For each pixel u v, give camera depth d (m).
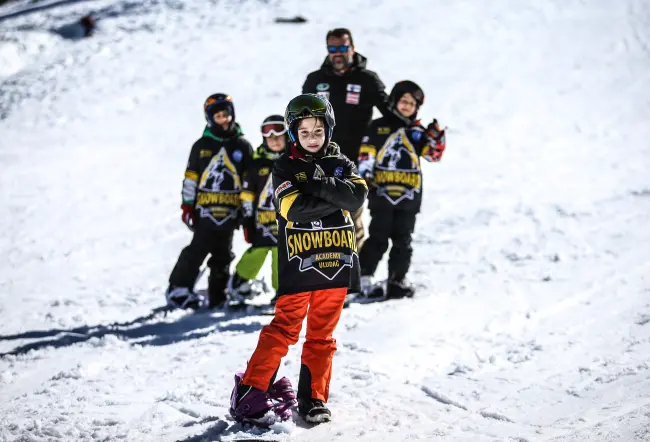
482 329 12.02
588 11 48.28
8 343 13.15
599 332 11.27
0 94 42.66
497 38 44.81
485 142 28.91
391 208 14.17
